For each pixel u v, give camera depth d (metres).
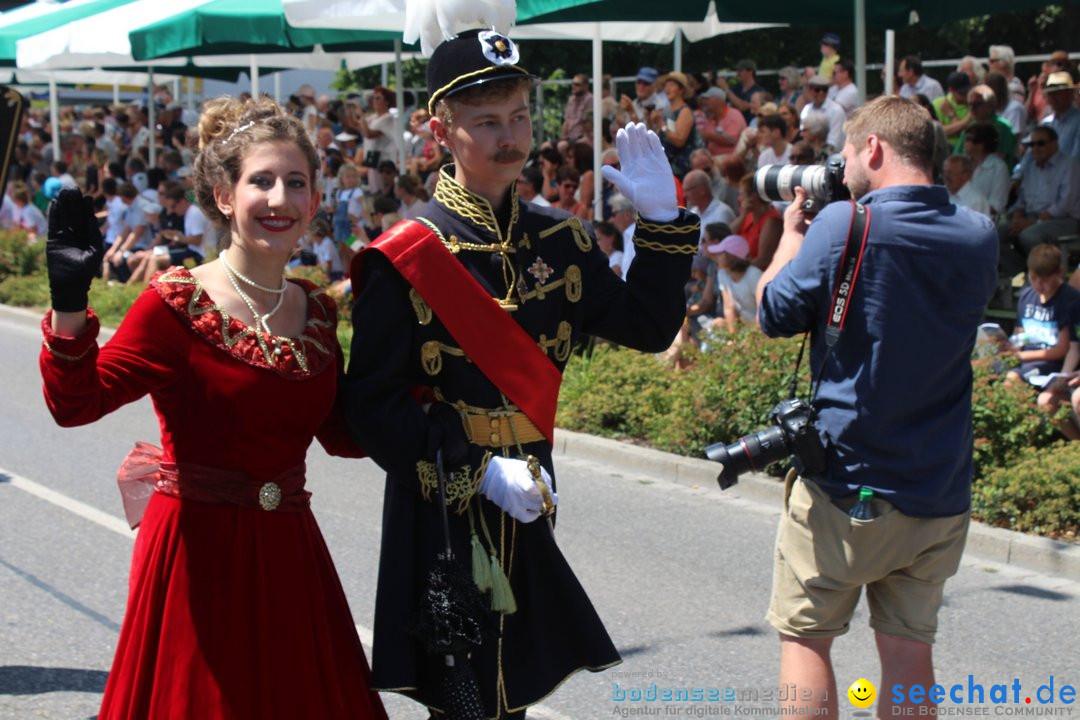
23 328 13.21
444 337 2.90
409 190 11.78
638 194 3.02
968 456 3.33
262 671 2.80
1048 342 7.37
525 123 2.91
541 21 8.76
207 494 2.81
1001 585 5.44
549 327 3.00
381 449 2.85
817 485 3.31
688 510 6.54
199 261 13.73
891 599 3.38
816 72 12.25
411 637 2.91
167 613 2.79
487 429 2.92
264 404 2.79
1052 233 9.35
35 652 4.61
